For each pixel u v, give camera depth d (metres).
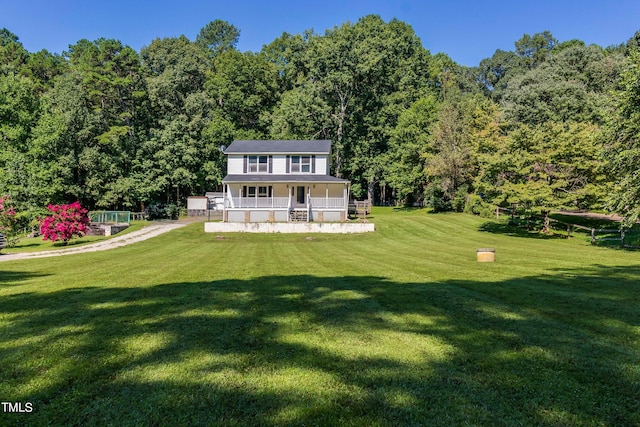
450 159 32.12
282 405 3.10
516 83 42.53
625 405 3.13
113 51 36.84
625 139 15.94
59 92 34.72
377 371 3.69
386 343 4.41
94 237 22.48
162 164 36.03
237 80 41.75
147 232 24.55
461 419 2.93
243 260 13.02
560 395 3.28
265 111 42.75
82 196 34.25
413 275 9.35
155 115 40.34
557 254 14.30
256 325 5.04
